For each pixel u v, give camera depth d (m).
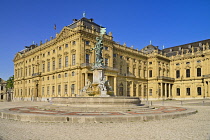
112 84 68.19
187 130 14.55
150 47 101.12
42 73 78.75
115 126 15.66
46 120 17.61
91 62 63.16
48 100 71.38
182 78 91.44
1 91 131.12
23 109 26.98
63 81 66.06
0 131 14.02
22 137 12.33
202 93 83.38
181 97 90.94
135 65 86.12
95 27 69.75
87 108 23.52
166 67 95.31
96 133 13.34
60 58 69.12
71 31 63.94
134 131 14.01
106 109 23.45
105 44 67.62
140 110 24.47
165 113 21.33
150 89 90.75
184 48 97.06
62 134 13.05
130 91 81.56
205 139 12.04
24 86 93.06
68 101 27.02
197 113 25.80
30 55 89.94
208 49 82.81
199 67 85.69
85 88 36.09
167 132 13.81
